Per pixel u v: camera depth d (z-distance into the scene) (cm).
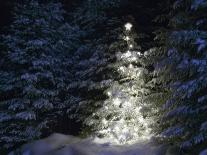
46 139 919
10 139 1059
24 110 1106
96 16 1320
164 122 753
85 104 1141
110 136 888
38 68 1114
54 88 1180
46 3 1351
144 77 957
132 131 873
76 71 1223
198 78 659
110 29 1306
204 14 732
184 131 703
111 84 971
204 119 682
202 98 652
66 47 1238
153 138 813
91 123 996
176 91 708
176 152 721
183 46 731
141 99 914
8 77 1128
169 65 753
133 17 1366
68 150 799
